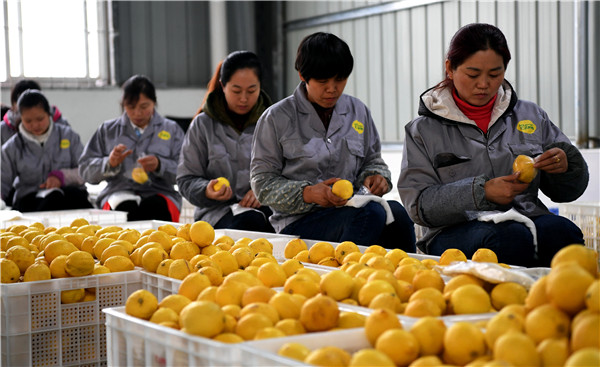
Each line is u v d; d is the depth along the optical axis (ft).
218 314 4.57
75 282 6.63
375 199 9.75
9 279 6.70
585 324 3.64
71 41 35.24
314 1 36.94
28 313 6.37
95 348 6.74
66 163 19.42
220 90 12.99
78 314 6.67
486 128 9.13
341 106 10.69
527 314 4.24
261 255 7.22
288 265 6.54
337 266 7.38
